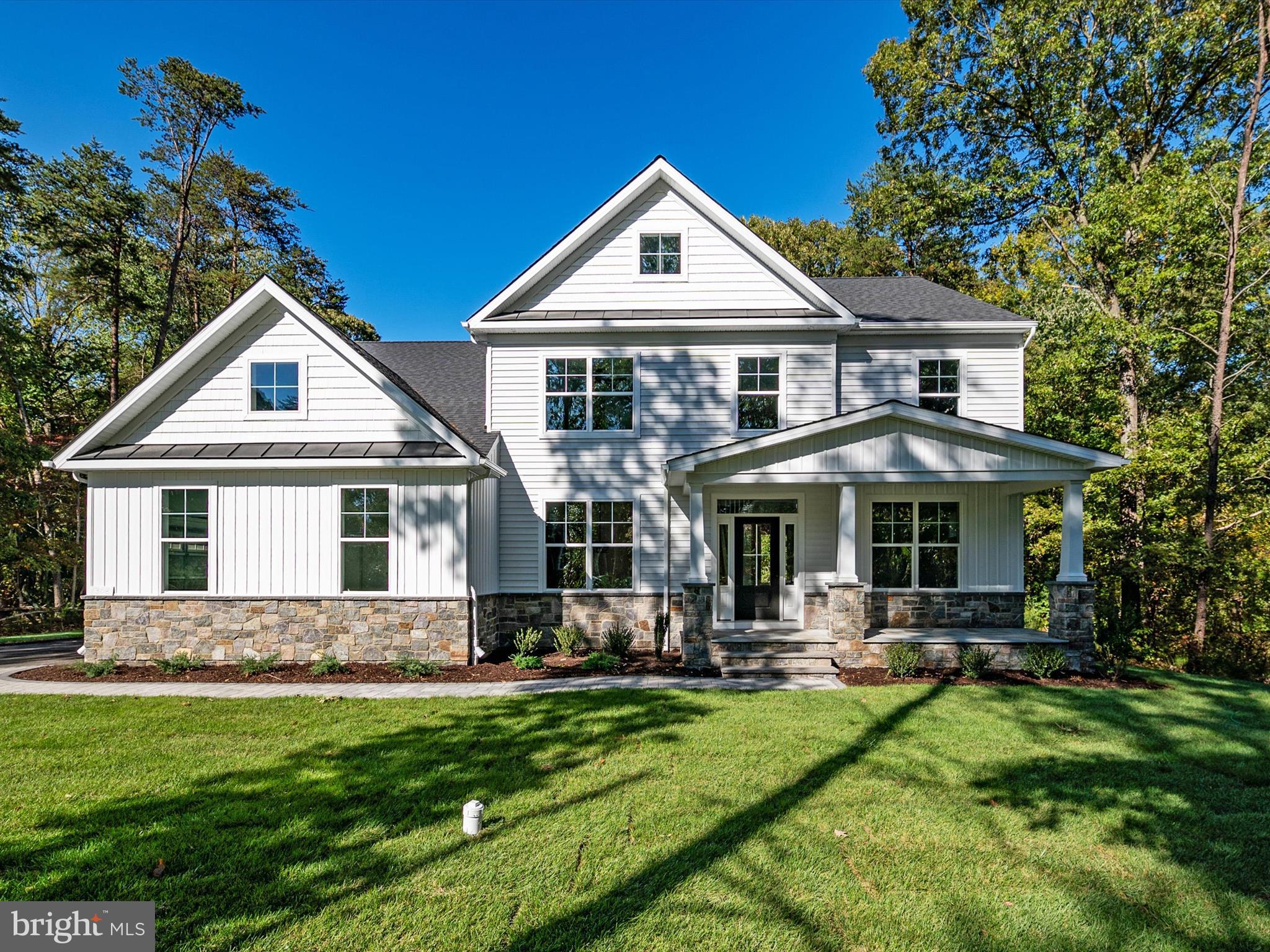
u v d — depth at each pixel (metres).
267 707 8.37
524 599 13.04
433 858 4.39
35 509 18.53
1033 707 8.38
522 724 7.55
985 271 24.61
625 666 11.23
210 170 25.42
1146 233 15.36
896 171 24.20
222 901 3.86
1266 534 15.88
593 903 3.87
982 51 19.50
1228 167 14.66
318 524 11.42
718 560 13.01
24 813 5.08
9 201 19.94
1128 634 10.34
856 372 13.48
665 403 13.16
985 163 20.44
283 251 29.77
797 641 10.99
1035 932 3.67
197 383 11.79
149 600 11.34
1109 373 17.59
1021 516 12.72
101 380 26.28
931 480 10.63
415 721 7.68
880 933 3.62
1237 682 10.12
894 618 12.70
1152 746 6.86
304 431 11.69
